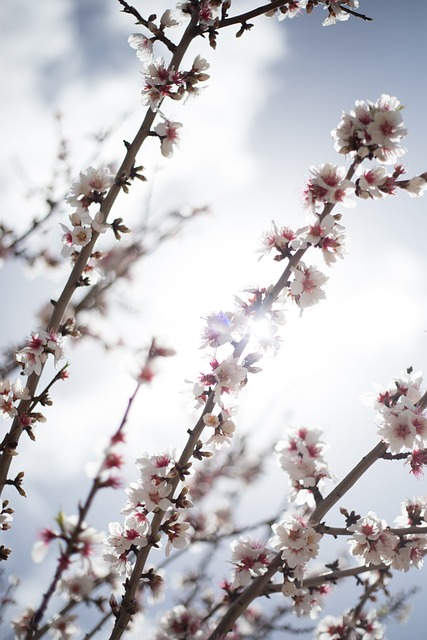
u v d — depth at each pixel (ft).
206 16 5.11
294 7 5.31
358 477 5.00
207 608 6.10
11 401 4.92
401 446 4.92
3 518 4.93
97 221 4.97
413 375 5.13
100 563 4.89
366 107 4.91
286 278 4.92
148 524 4.90
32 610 5.21
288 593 4.97
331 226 4.89
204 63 5.07
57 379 4.95
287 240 4.97
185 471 4.86
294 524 4.99
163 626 5.94
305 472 5.03
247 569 5.12
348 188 4.89
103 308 6.61
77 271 4.99
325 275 4.93
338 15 5.32
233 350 4.90
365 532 4.97
